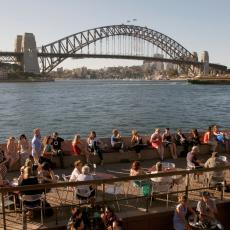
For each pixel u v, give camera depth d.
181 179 12.59
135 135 16.92
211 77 199.00
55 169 15.36
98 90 137.25
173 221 10.78
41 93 117.50
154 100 85.69
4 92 124.00
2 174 12.77
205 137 18.34
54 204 11.30
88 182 9.80
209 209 10.97
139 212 10.95
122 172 14.89
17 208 10.90
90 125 44.16
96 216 10.20
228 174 14.54
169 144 17.27
